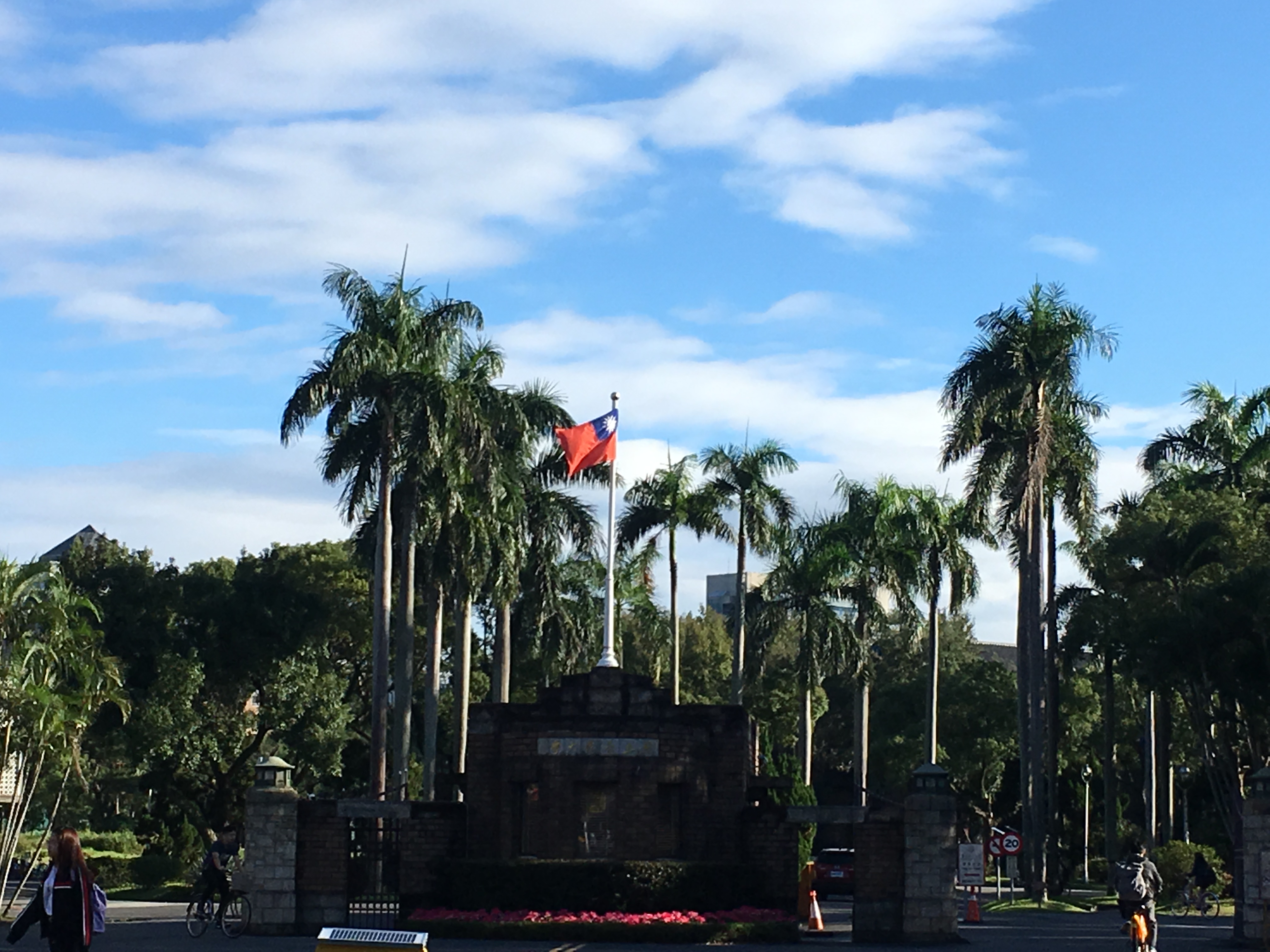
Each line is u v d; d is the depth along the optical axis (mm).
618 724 35125
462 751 51000
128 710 40469
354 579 65062
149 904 45875
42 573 37469
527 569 54125
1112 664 58812
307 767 61750
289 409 43562
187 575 61156
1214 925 40188
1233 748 44656
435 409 42750
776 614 59719
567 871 33125
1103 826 82188
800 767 60344
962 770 79625
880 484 61844
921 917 31891
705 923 31844
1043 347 48438
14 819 37375
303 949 28500
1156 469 55312
